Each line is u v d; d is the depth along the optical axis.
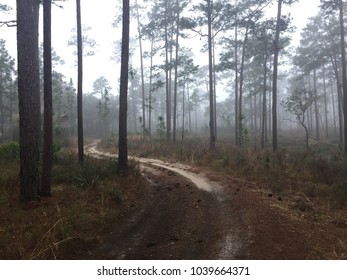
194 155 19.38
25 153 8.64
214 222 7.49
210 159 17.86
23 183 8.65
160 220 7.91
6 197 8.93
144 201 9.84
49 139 9.59
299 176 12.78
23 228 6.67
